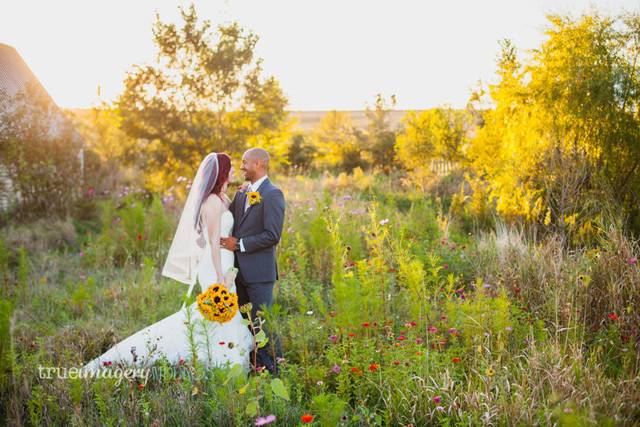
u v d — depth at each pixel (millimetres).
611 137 6871
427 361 3246
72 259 7324
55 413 2988
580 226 6355
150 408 3021
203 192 3840
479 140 9477
